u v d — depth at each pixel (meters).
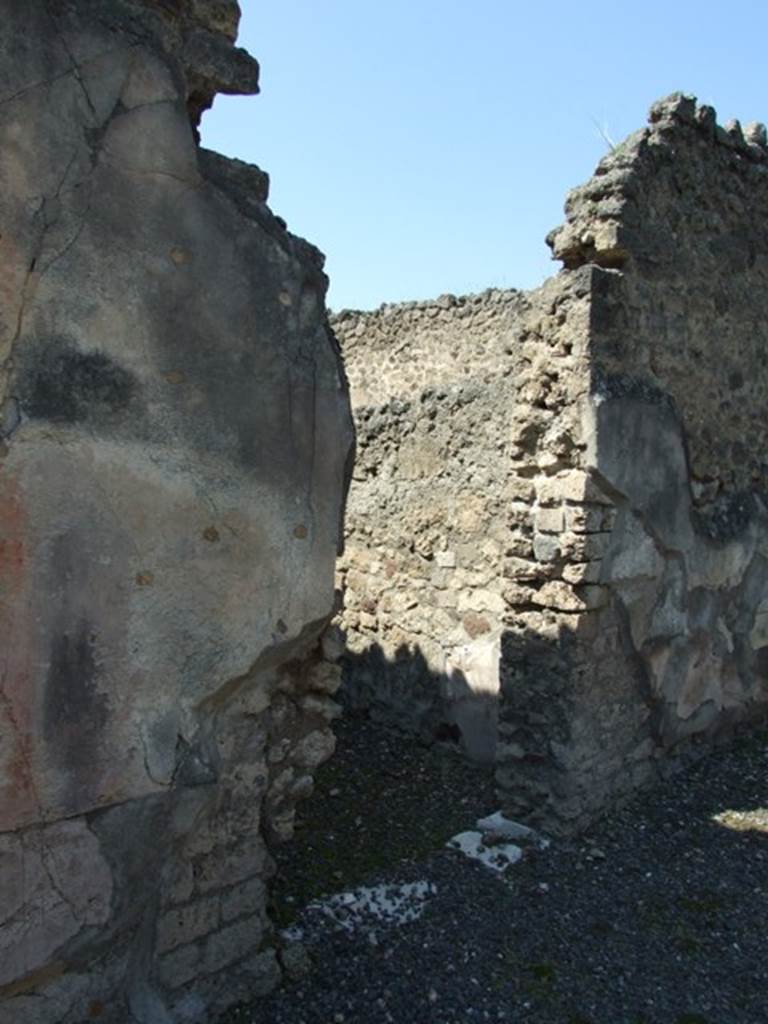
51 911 2.52
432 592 6.14
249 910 3.12
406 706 6.31
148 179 2.57
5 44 2.29
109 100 2.49
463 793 5.21
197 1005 2.95
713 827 4.70
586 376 4.36
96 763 2.56
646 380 4.71
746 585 5.66
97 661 2.54
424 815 4.86
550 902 3.94
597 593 4.48
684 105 4.77
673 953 3.62
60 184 2.40
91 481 2.50
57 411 2.43
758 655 5.91
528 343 4.63
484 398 5.79
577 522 4.39
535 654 4.58
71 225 2.42
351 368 9.96
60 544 2.45
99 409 2.50
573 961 3.52
